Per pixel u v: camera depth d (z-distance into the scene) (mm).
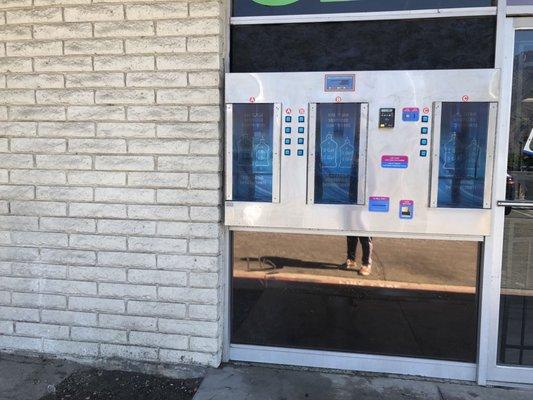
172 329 3555
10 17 3553
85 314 3662
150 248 3525
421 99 3178
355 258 3529
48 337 3730
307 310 3615
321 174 3330
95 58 3475
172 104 3412
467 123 3160
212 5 3309
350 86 3238
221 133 3424
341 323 3596
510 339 3396
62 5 3482
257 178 3391
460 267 3389
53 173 3604
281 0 3404
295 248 3570
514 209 3273
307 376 3471
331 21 3338
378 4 3305
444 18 3230
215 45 3324
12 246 3709
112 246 3574
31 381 3430
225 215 3445
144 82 3430
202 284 3486
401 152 3229
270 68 3439
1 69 3596
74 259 3635
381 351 3561
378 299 3529
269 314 3670
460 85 3137
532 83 3193
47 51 3527
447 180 3215
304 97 3289
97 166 3539
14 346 3791
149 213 3502
